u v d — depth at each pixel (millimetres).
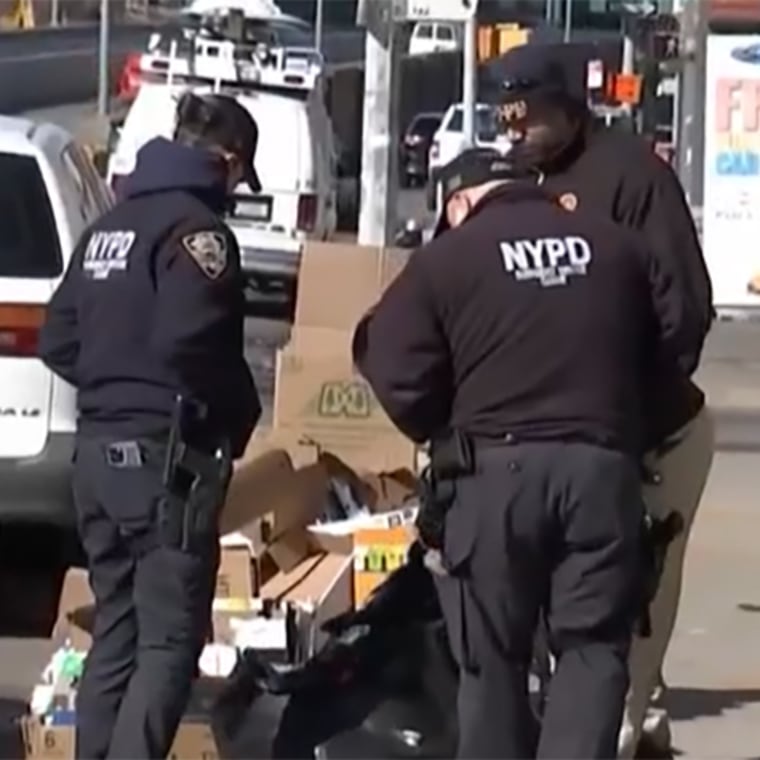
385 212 56906
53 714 20766
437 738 18484
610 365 17375
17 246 28500
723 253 75750
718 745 23234
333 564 24406
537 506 17172
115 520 19078
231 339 19156
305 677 18953
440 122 107875
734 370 59375
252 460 24422
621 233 17688
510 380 17219
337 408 26719
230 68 71500
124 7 140750
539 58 19594
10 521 28312
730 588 31688
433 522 17531
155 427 18922
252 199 67875
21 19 143625
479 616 17453
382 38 56188
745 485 41156
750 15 77688
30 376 28016
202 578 19078
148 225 19141
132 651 19516
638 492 17500
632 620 17641
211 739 19406
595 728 17312
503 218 17531
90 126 112312
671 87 81188
